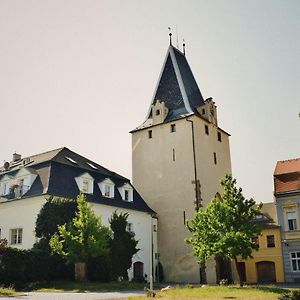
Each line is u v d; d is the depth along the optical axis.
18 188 36.69
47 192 33.94
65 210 33.78
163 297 21.38
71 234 30.62
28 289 27.36
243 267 44.97
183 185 46.38
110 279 33.41
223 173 51.62
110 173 45.97
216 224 29.94
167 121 49.81
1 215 37.06
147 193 49.12
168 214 46.59
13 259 28.55
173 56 55.31
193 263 43.19
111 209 40.38
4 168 44.53
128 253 37.22
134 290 28.39
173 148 48.50
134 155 51.97
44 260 30.72
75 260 29.83
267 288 27.28
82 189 38.38
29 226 34.12
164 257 45.44
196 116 48.28
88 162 45.41
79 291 26.39
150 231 45.34
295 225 40.38
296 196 40.38
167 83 54.09
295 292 21.89
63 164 38.81
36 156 43.91
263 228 44.19
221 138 53.53
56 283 29.95
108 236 33.22
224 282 34.03
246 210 29.88
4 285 27.12
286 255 40.25
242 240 28.44
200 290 26.30
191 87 54.44
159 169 48.97
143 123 53.44
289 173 42.28
